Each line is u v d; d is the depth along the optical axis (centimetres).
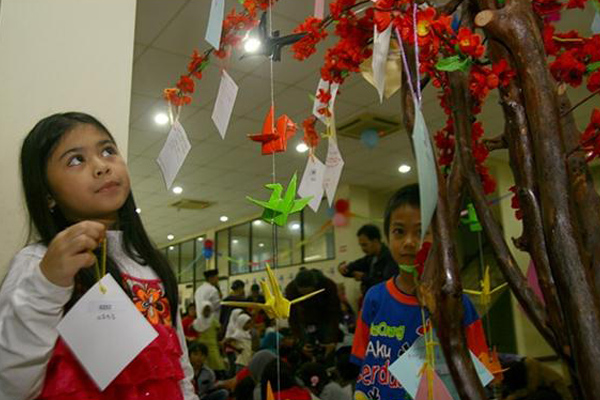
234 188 592
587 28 211
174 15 232
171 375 65
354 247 586
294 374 182
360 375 102
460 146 49
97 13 107
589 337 34
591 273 37
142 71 289
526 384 177
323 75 60
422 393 51
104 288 53
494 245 46
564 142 41
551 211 38
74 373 57
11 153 93
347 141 431
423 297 43
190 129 392
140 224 78
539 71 41
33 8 100
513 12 42
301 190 71
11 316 52
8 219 90
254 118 366
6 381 52
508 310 489
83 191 63
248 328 397
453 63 43
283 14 227
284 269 702
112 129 104
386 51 48
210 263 888
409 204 98
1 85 95
